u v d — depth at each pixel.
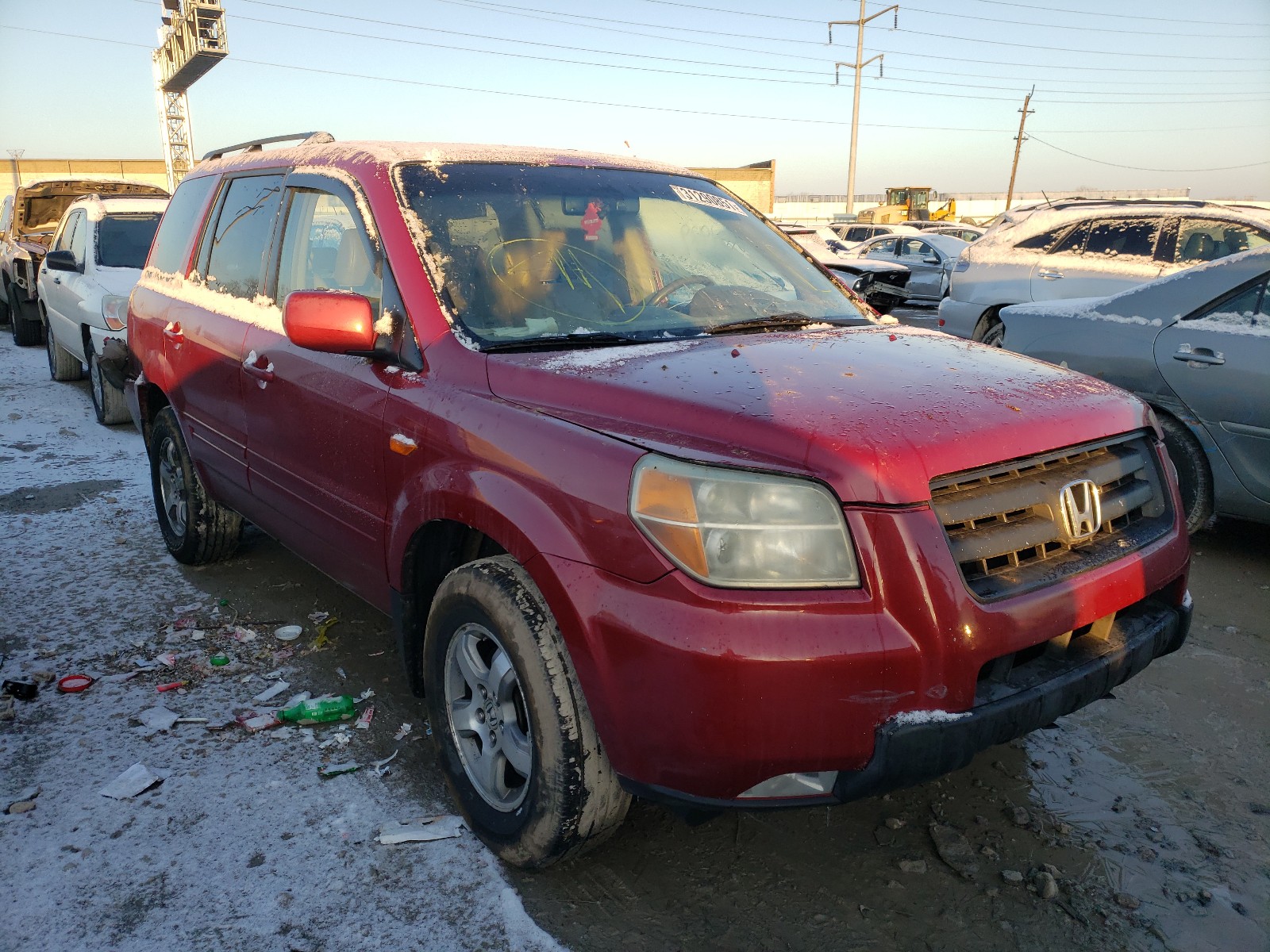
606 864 2.50
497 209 3.04
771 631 1.91
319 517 3.20
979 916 2.31
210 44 20.61
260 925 2.26
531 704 2.23
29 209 12.73
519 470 2.28
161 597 4.20
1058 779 2.90
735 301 3.11
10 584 4.33
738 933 2.26
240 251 3.84
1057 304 5.42
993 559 2.13
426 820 2.65
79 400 8.66
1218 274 4.62
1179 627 2.49
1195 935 2.25
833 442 2.00
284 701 3.32
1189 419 4.60
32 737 3.06
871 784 1.95
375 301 2.89
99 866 2.46
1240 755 3.04
